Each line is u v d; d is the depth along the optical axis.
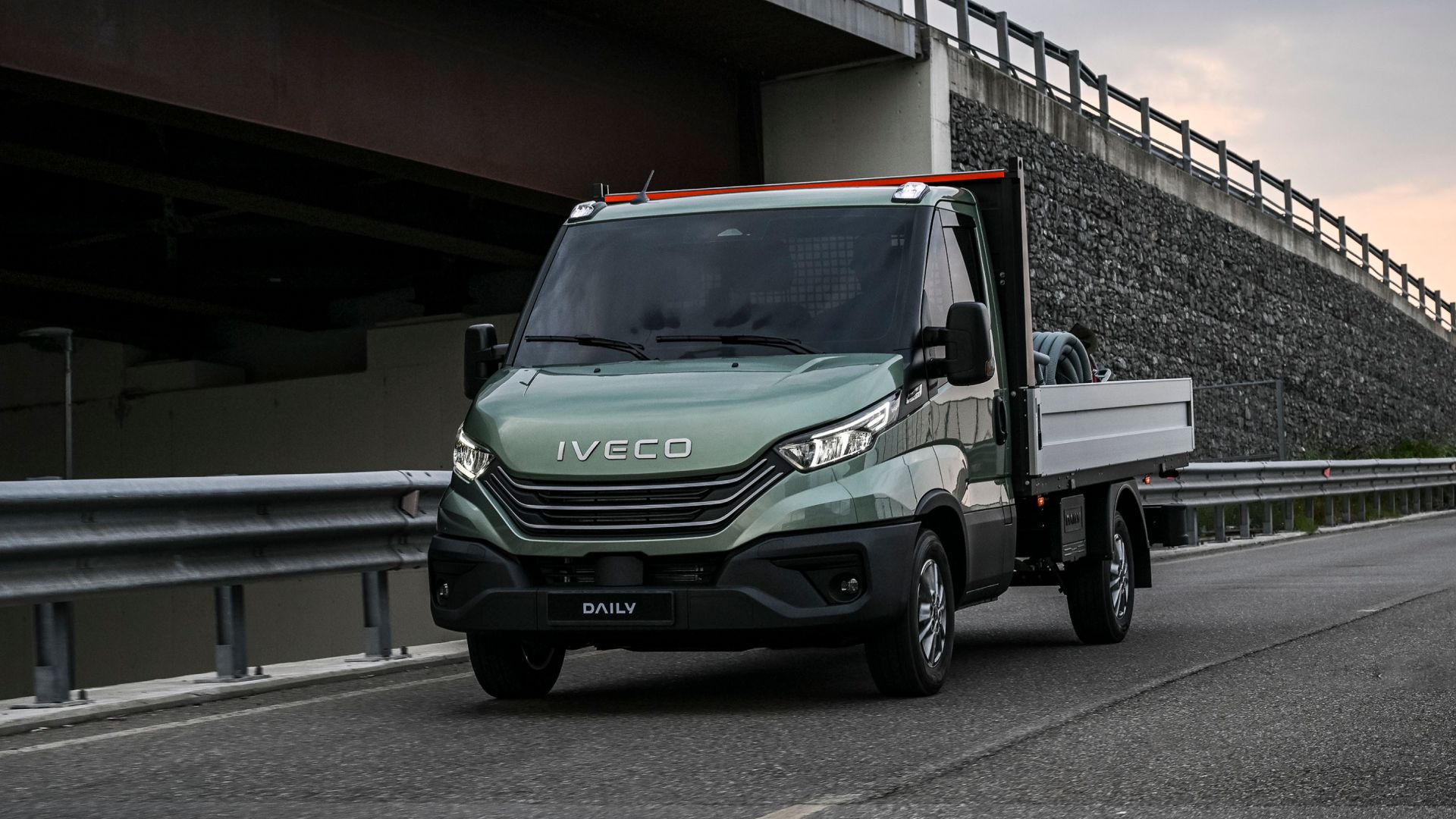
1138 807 4.87
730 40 21.03
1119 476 10.15
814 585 6.84
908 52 22.19
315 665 9.01
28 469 28.81
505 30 18.27
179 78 14.45
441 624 7.17
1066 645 10.04
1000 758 5.76
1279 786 5.15
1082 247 27.88
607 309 7.89
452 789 5.37
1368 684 7.53
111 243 22.88
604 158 19.89
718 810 4.93
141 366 27.61
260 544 8.45
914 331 7.55
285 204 18.14
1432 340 59.34
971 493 7.92
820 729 6.55
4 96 15.38
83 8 13.66
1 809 5.14
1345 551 19.05
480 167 17.81
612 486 6.87
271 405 25.59
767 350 7.56
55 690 7.36
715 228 8.12
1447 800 4.90
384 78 16.58
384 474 9.44
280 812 5.02
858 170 22.70
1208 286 34.91
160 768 5.89
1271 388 38.84
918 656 7.27
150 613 26.38
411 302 24.56
